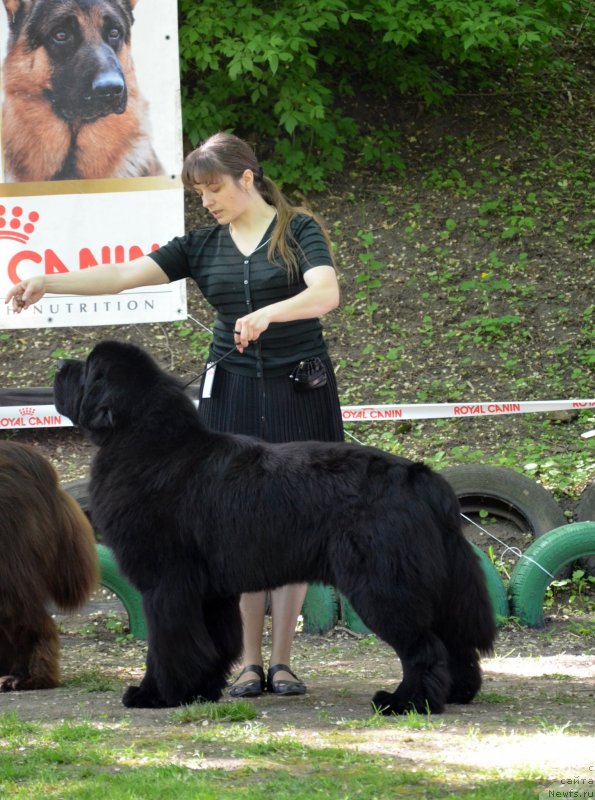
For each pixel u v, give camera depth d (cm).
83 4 1079
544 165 1688
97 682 706
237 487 568
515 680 703
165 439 592
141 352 613
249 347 652
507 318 1399
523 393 1288
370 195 1630
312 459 571
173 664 581
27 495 689
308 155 1647
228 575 573
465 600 567
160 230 1109
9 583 671
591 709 574
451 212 1590
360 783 425
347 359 1359
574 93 1886
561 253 1513
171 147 1101
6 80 1089
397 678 725
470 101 1817
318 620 898
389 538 542
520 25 1611
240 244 654
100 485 596
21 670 693
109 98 1094
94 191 1103
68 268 1109
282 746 483
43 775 450
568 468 1114
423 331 1400
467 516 1026
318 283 609
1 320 1109
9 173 1100
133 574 588
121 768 461
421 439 1213
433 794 412
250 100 1684
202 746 494
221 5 1544
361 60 1791
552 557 901
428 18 1620
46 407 1198
